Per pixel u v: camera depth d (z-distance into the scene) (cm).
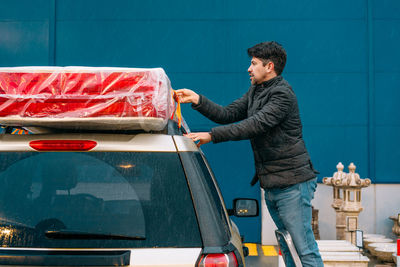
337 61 920
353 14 920
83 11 916
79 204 232
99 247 222
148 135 248
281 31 920
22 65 912
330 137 916
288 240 364
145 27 916
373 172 912
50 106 238
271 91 354
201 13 918
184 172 238
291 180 354
